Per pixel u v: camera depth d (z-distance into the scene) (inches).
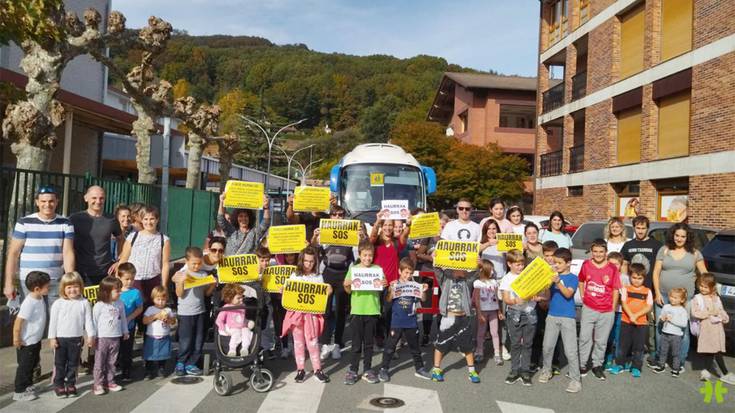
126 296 256.8
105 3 862.5
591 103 928.3
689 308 294.5
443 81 1963.6
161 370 267.0
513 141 1747.0
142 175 512.7
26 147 324.5
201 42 7421.3
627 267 310.2
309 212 358.0
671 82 722.2
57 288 257.0
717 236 348.5
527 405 237.0
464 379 274.4
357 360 262.1
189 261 264.8
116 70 458.9
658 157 758.5
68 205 343.0
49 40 344.2
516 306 267.9
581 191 981.2
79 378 261.9
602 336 282.2
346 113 4968.0
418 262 344.5
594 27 926.4
